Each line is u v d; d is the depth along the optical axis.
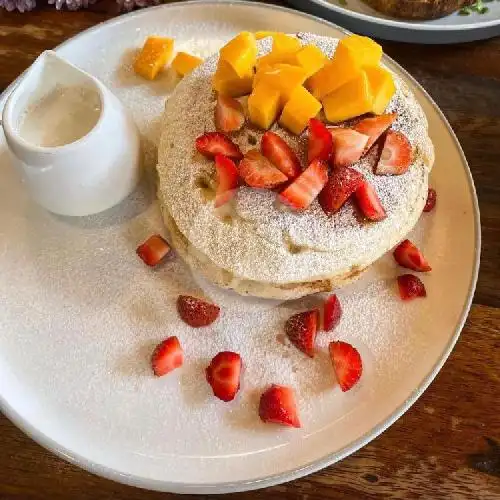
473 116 0.33
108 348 0.27
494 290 0.29
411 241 0.29
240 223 0.25
